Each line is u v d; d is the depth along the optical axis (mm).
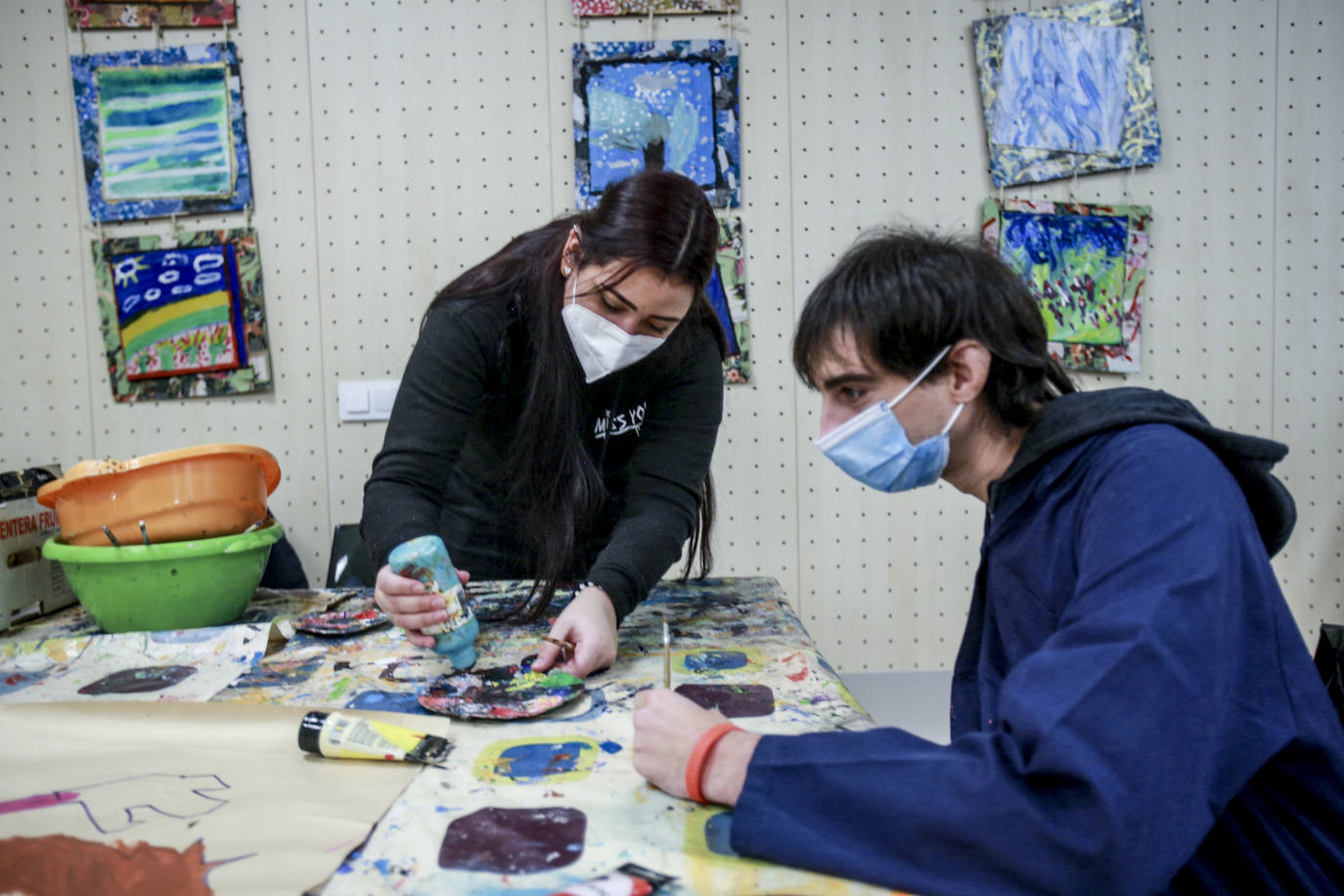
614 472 1358
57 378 1948
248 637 1121
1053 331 1946
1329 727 616
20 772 727
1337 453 1983
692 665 1034
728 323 1956
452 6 1924
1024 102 1922
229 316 1937
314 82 1927
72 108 1916
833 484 1999
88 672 1036
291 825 637
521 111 1942
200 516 1249
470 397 1151
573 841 616
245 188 1924
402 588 966
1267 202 1955
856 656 2025
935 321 703
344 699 931
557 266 1139
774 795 602
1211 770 536
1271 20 1923
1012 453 773
